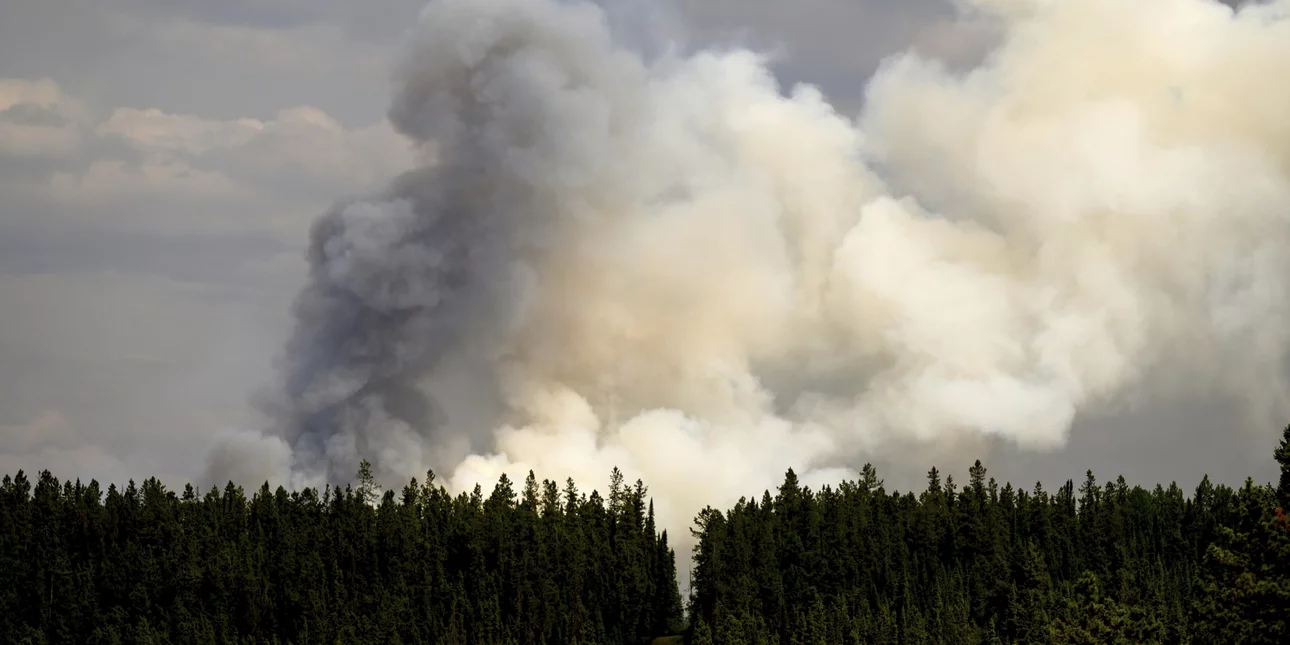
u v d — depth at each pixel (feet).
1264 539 364.99
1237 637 360.28
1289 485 370.94
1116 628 622.95
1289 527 361.10
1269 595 354.74
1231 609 363.97
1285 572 359.25
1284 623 353.31
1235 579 369.09
